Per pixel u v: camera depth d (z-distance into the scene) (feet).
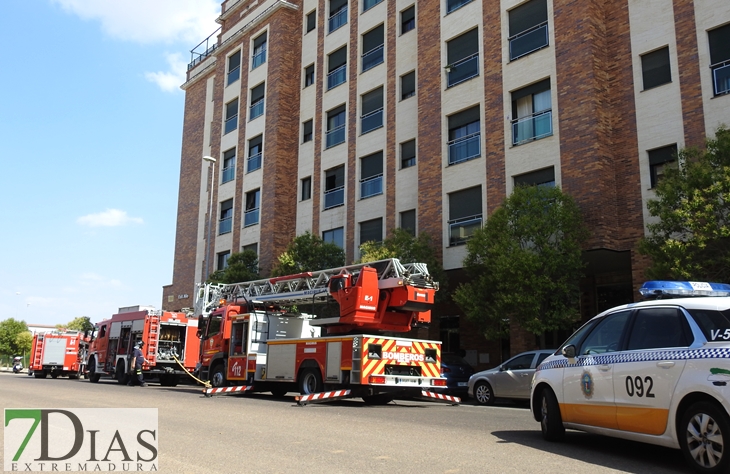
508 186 68.03
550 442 25.86
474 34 75.82
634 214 58.85
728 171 41.88
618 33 63.21
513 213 58.75
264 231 103.60
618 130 61.62
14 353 208.85
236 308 60.75
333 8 102.83
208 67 132.36
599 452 23.45
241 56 117.91
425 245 71.56
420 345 47.62
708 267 42.65
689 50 57.26
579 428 24.30
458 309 81.51
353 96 94.58
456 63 77.46
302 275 57.47
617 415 21.83
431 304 48.91
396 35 88.94
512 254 55.16
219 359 60.90
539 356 50.47
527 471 19.60
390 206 84.53
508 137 69.00
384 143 87.71
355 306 47.57
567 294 55.83
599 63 62.85
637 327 22.11
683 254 42.39
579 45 63.46
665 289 22.68
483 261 59.67
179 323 78.38
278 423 32.17
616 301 67.97
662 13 59.88
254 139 112.27
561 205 57.62
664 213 44.39
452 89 76.69
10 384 68.39
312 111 102.53
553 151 64.18
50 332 99.96
